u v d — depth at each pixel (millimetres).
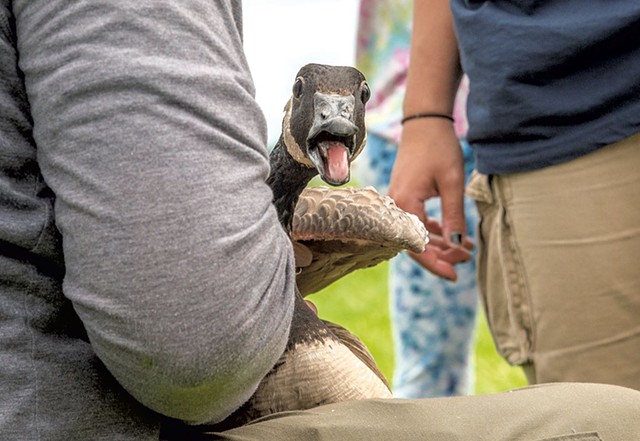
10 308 1215
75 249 1118
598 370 2541
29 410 1211
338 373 1746
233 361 1156
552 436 1399
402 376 4000
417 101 3045
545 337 2617
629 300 2463
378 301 6766
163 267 1087
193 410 1241
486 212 2889
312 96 2041
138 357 1132
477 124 2621
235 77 1167
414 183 3053
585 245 2490
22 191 1199
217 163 1119
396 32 3938
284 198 2141
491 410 1457
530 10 2473
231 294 1115
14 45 1172
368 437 1407
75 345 1264
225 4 1193
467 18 2580
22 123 1187
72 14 1105
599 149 2422
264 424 1478
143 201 1086
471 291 3895
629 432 1425
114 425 1272
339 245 2156
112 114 1088
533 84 2451
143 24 1101
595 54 2383
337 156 1864
